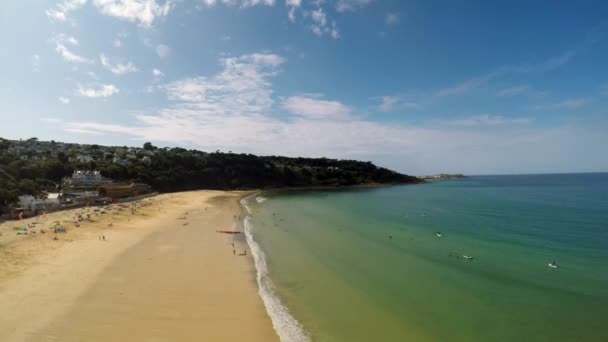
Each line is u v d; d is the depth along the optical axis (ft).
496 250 114.32
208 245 119.55
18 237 106.93
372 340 56.03
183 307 66.95
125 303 67.10
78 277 79.20
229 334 57.11
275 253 110.63
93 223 142.00
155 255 103.24
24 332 53.67
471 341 55.67
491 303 70.44
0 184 170.91
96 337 53.83
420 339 56.34
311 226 161.68
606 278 85.10
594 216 185.37
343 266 96.58
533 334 57.67
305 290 78.13
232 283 81.66
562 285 80.33
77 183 257.14
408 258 104.78
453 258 104.63
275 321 62.44
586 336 56.70
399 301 71.92
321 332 58.59
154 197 273.54
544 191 393.09
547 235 137.90
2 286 69.62
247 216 194.08
